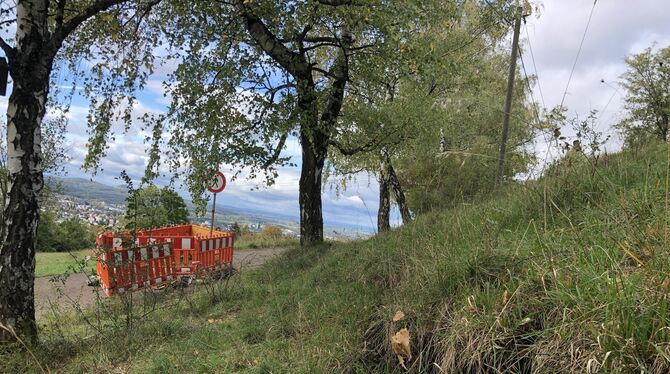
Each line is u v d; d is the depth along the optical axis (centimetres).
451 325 325
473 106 1520
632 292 250
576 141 499
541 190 480
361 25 966
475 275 358
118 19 877
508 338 291
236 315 598
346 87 1192
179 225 1466
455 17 980
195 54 1027
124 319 623
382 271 536
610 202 403
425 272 411
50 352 545
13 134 577
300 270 795
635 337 233
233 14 1025
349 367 360
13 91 580
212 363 429
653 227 312
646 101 2123
